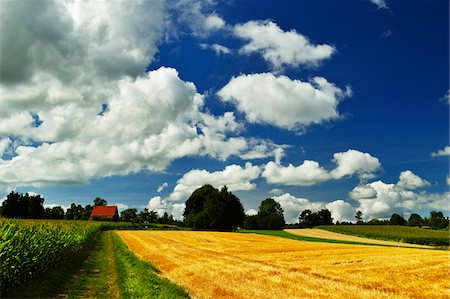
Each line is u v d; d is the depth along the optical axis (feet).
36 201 338.13
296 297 55.57
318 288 62.18
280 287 62.39
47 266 74.38
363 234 295.69
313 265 90.33
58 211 508.53
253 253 122.21
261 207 495.82
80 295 53.26
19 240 57.93
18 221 83.82
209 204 347.56
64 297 51.80
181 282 67.05
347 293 58.85
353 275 75.92
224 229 352.28
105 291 57.06
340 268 85.40
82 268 81.05
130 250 132.26
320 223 569.64
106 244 160.45
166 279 65.00
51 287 57.41
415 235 275.80
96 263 91.25
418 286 65.62
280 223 472.85
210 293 57.93
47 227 86.74
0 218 73.31
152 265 87.20
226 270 79.97
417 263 92.53
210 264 90.58
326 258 105.19
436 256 108.06
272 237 223.92
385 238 260.83
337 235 315.37
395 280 70.85
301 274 75.82
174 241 183.93
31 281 61.26
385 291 62.08
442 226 450.30
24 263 57.47
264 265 89.04
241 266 86.84
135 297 50.72
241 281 67.00
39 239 68.08
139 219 490.08
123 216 495.82
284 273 76.69
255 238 213.25
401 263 92.84
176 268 84.12
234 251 130.52
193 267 84.94
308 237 274.98
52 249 75.46
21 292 52.85
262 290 59.77
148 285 58.03
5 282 51.88
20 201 330.13
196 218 346.74
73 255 104.01
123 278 65.87
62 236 84.99
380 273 78.54
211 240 193.67
